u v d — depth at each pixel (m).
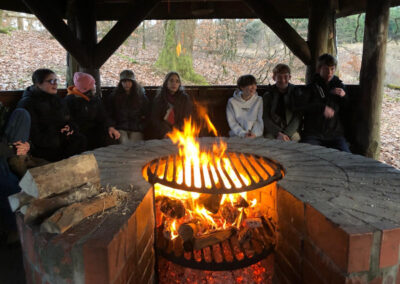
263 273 1.92
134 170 1.88
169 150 2.36
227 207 2.04
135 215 1.35
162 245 1.84
